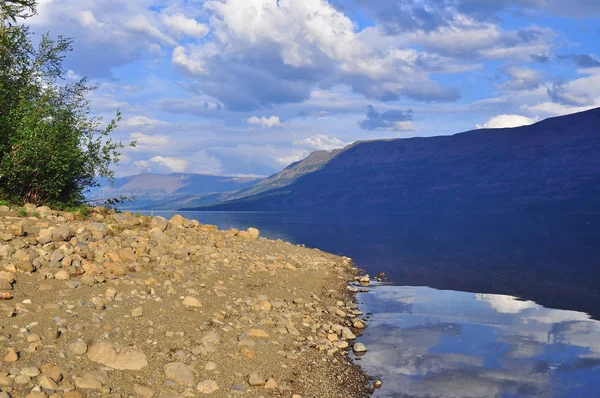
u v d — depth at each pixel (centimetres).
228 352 776
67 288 852
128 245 1202
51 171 1543
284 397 682
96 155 1675
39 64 1641
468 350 970
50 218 1323
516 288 1659
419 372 845
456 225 7156
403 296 1510
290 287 1353
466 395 747
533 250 3009
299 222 8294
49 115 1573
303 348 903
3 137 1507
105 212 1680
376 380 802
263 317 999
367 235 4494
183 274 1132
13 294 773
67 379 567
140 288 950
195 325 844
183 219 1811
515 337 1062
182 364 677
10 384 524
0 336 619
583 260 2470
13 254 928
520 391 762
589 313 1286
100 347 646
